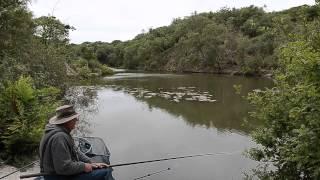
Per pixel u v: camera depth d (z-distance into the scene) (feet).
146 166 27.96
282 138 19.27
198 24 235.40
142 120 47.91
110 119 48.34
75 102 63.98
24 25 51.19
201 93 81.56
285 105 18.71
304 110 15.85
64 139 14.17
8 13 47.65
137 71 215.72
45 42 74.74
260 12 238.07
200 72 195.21
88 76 117.80
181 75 161.48
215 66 191.52
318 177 15.97
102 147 20.59
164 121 47.24
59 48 70.44
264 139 19.57
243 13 241.35
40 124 28.14
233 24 234.58
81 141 20.38
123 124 45.06
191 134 39.40
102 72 168.35
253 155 20.53
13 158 25.93
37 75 50.06
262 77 144.66
